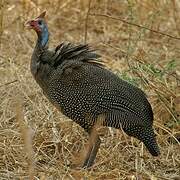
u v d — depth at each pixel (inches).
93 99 732.7
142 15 1143.0
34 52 759.7
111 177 731.4
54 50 753.6
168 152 788.0
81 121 745.6
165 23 1161.4
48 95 755.4
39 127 835.4
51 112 850.1
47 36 762.8
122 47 1085.8
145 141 737.0
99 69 748.0
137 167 753.0
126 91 739.4
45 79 748.6
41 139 810.2
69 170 735.1
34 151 794.8
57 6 1189.1
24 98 897.5
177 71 928.9
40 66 750.5
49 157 775.1
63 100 740.7
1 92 903.1
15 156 768.9
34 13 1157.1
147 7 1153.4
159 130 831.7
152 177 725.3
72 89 735.1
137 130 735.1
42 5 1192.2
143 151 795.4
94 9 1182.3
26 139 623.8
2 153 773.9
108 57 1057.5
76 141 812.0
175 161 780.6
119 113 733.3
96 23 1173.7
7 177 722.8
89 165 754.8
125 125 735.1
